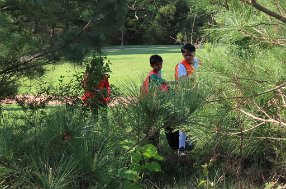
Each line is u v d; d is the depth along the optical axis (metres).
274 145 4.81
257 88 4.26
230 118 4.34
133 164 4.61
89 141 3.08
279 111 4.36
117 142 3.26
